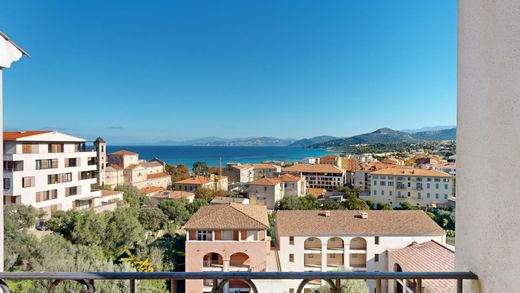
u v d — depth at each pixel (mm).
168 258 21984
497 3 1690
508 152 1582
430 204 55156
